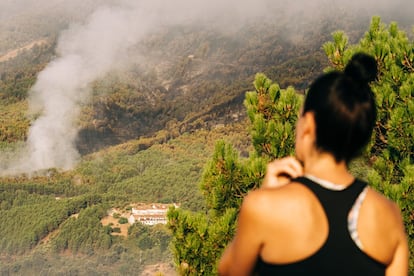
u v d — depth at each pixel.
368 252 2.09
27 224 171.25
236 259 2.15
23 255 162.00
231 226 7.34
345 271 2.03
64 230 165.00
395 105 8.37
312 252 2.04
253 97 8.38
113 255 154.25
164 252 153.25
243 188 7.62
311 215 2.07
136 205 184.00
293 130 8.22
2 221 177.88
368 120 2.17
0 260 161.50
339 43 8.89
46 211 181.38
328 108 2.16
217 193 7.60
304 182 2.14
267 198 2.11
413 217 7.12
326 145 2.18
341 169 2.19
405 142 8.03
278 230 2.07
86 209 175.75
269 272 2.10
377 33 9.09
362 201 2.13
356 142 2.17
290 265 2.06
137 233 161.00
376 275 2.12
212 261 7.35
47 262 156.38
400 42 8.83
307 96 2.24
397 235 2.20
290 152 7.99
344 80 2.18
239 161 7.78
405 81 8.56
